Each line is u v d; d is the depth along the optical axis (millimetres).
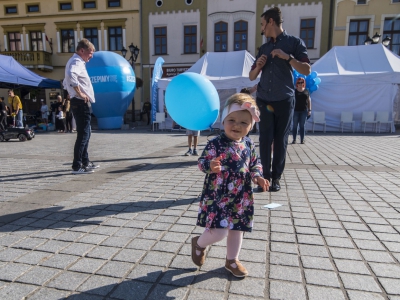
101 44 22562
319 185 3922
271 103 3539
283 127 3555
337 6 19266
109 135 12023
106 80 14781
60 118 14016
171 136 11516
